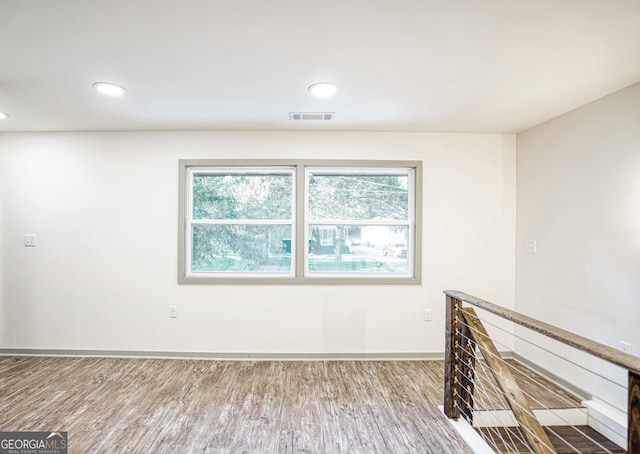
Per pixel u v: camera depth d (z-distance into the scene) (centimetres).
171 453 190
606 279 236
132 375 288
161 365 311
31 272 330
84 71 203
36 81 216
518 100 248
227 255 341
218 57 187
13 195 329
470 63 194
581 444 234
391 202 345
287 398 252
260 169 338
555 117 284
